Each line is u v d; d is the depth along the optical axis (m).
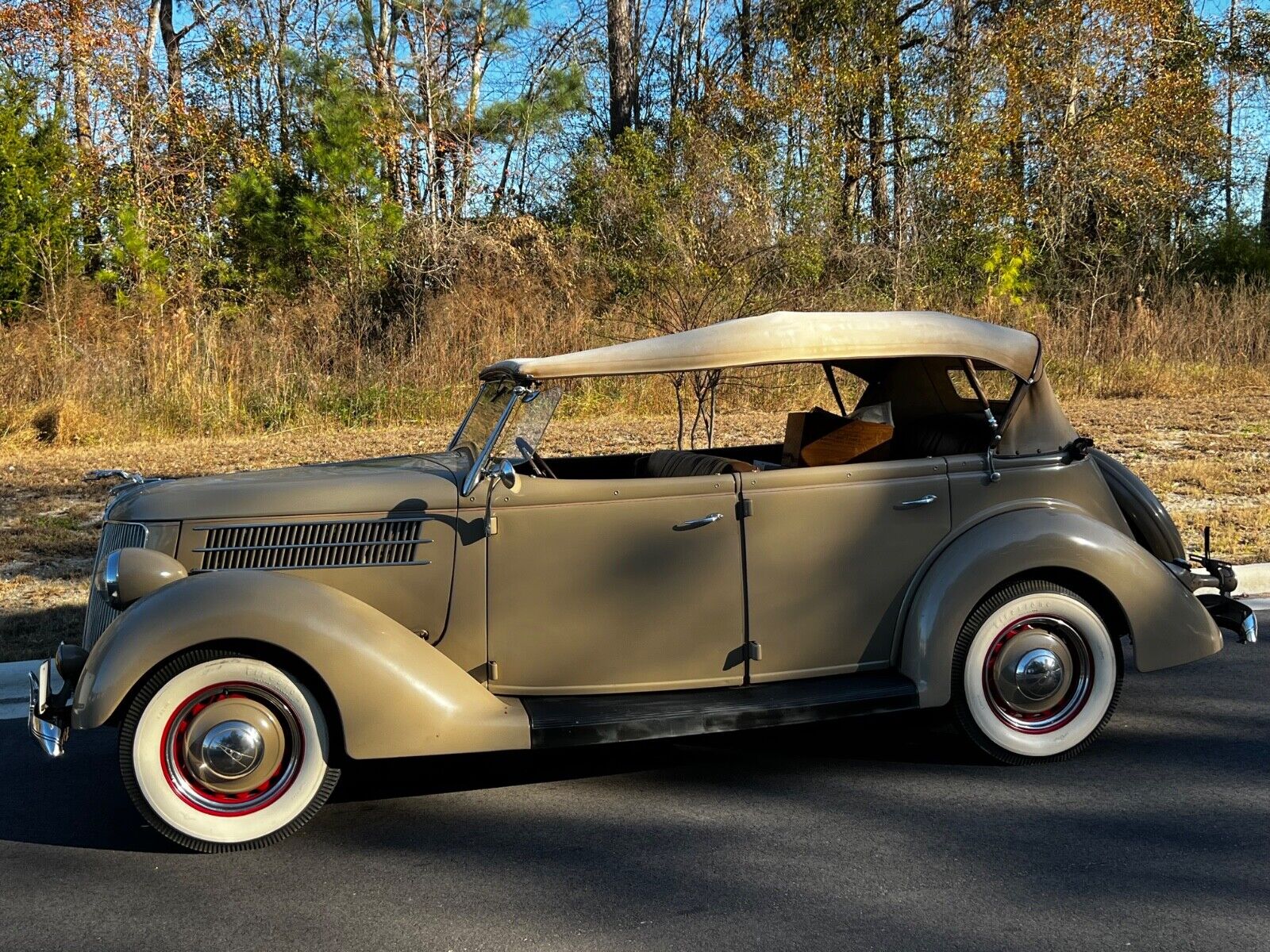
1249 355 17.47
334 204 20.30
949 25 25.08
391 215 19.91
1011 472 4.42
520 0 25.53
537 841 3.77
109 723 3.85
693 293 16.53
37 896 3.46
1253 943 2.92
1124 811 3.83
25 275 17.92
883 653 4.38
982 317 17.95
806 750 4.64
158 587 3.87
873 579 4.33
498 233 20.08
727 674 4.28
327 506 4.12
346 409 15.00
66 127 21.77
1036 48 23.42
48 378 14.63
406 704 3.73
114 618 4.14
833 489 4.28
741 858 3.56
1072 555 4.25
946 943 2.97
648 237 20.27
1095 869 3.38
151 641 3.59
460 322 16.91
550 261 19.31
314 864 3.64
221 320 17.67
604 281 19.61
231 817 3.75
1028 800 3.97
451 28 25.92
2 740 4.98
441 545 4.11
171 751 3.71
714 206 20.19
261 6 26.77
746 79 25.86
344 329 17.30
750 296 16.30
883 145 25.22
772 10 26.00
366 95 21.83
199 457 12.08
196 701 3.72
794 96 24.00
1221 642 4.45
